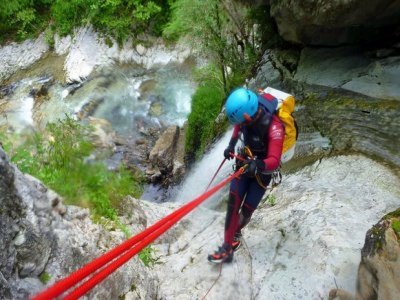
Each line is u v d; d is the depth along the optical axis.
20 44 13.38
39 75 12.19
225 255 3.50
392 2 5.83
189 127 8.85
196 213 4.69
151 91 11.46
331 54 7.41
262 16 8.64
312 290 3.43
